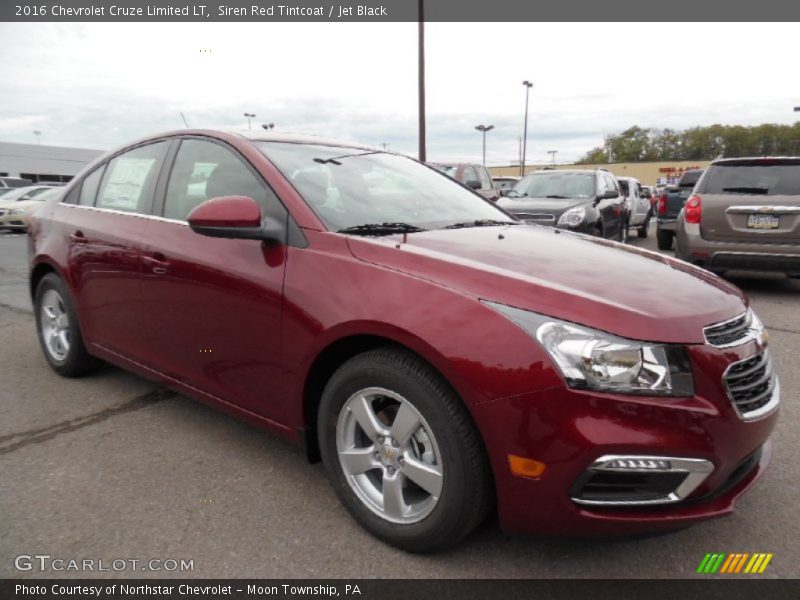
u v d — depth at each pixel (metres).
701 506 1.96
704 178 6.95
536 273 2.16
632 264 2.43
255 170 2.77
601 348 1.83
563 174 10.10
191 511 2.48
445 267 2.15
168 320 2.98
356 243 2.36
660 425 1.82
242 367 2.65
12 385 3.89
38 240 3.97
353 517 2.41
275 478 2.75
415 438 2.13
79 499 2.55
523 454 1.86
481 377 1.89
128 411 3.49
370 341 2.24
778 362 4.56
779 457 3.01
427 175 3.58
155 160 3.34
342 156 3.20
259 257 2.56
